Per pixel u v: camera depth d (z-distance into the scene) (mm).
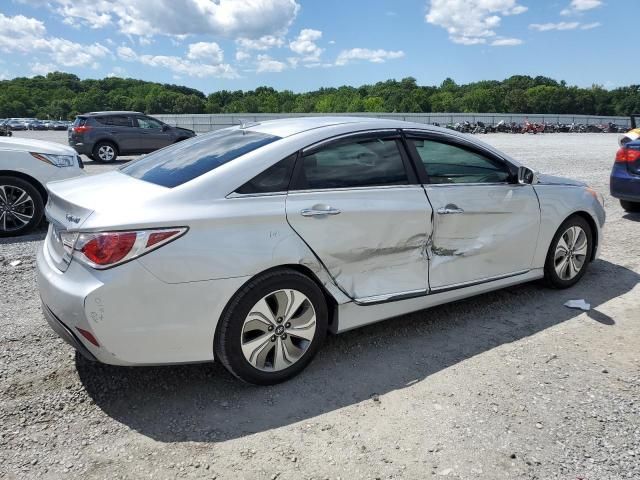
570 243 4746
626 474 2441
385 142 3648
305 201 3197
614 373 3346
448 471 2461
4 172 6492
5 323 4016
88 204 2912
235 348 2994
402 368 3414
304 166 3277
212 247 2863
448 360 3520
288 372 3223
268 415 2908
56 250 3068
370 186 3494
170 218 2801
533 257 4449
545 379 3273
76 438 2701
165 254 2760
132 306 2730
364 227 3391
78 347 2877
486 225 4051
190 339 2889
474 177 4070
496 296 4660
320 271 3256
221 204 2965
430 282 3791
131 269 2707
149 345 2812
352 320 3441
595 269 5406
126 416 2895
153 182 3168
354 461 2531
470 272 4020
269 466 2500
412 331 3963
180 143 4012
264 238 3018
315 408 2975
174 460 2541
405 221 3570
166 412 2936
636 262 5652
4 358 3480
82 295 2676
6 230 6586
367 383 3234
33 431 2748
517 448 2621
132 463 2521
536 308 4395
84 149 16859
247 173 3100
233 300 2959
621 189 7625
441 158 3900
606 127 50906
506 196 4164
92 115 17016
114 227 2707
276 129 3562
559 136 37781
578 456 2566
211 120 43625
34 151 6684
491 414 2904
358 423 2832
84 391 3129
